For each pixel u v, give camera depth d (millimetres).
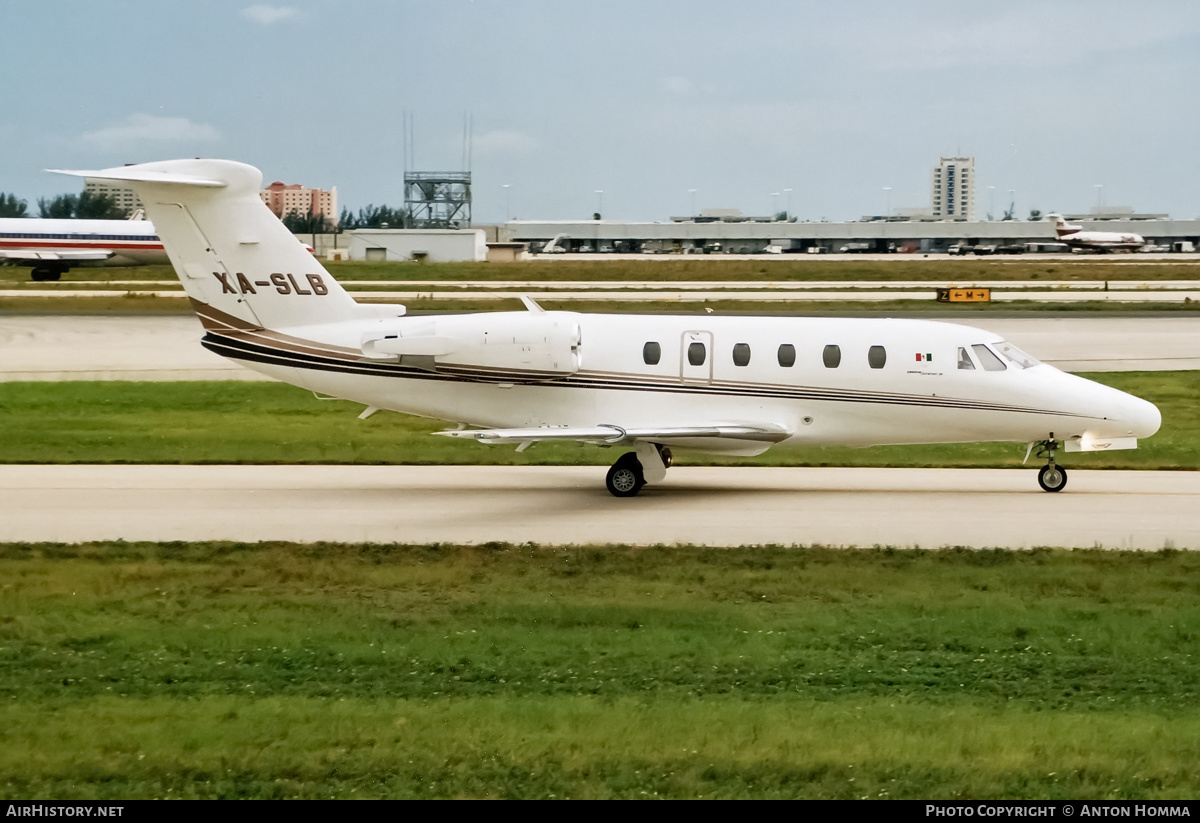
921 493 49812
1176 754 21844
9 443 60500
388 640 29375
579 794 20016
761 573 36062
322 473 54344
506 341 48844
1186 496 49062
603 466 56812
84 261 187875
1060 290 180250
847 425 49375
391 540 40500
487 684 26109
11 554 37781
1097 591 34312
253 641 29094
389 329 49344
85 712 24016
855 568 36594
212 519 43719
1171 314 132500
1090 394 48812
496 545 38844
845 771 20969
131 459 56719
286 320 49906
